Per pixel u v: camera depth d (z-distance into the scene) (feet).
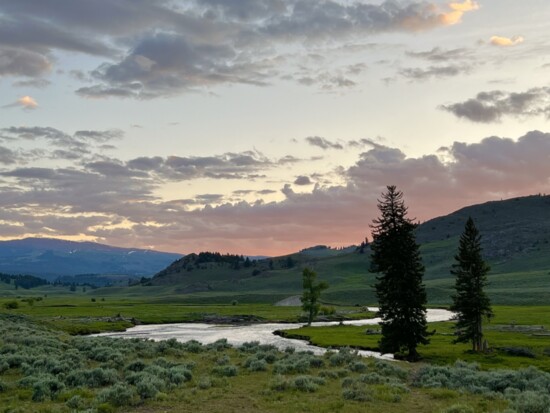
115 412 66.69
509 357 188.14
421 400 77.36
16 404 70.13
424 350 214.28
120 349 130.93
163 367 102.47
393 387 85.81
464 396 81.25
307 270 412.98
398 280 184.85
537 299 612.70
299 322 457.27
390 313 187.21
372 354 208.54
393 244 187.42
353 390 78.95
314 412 67.51
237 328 388.16
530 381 91.76
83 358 111.14
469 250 211.41
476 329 208.03
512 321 345.31
